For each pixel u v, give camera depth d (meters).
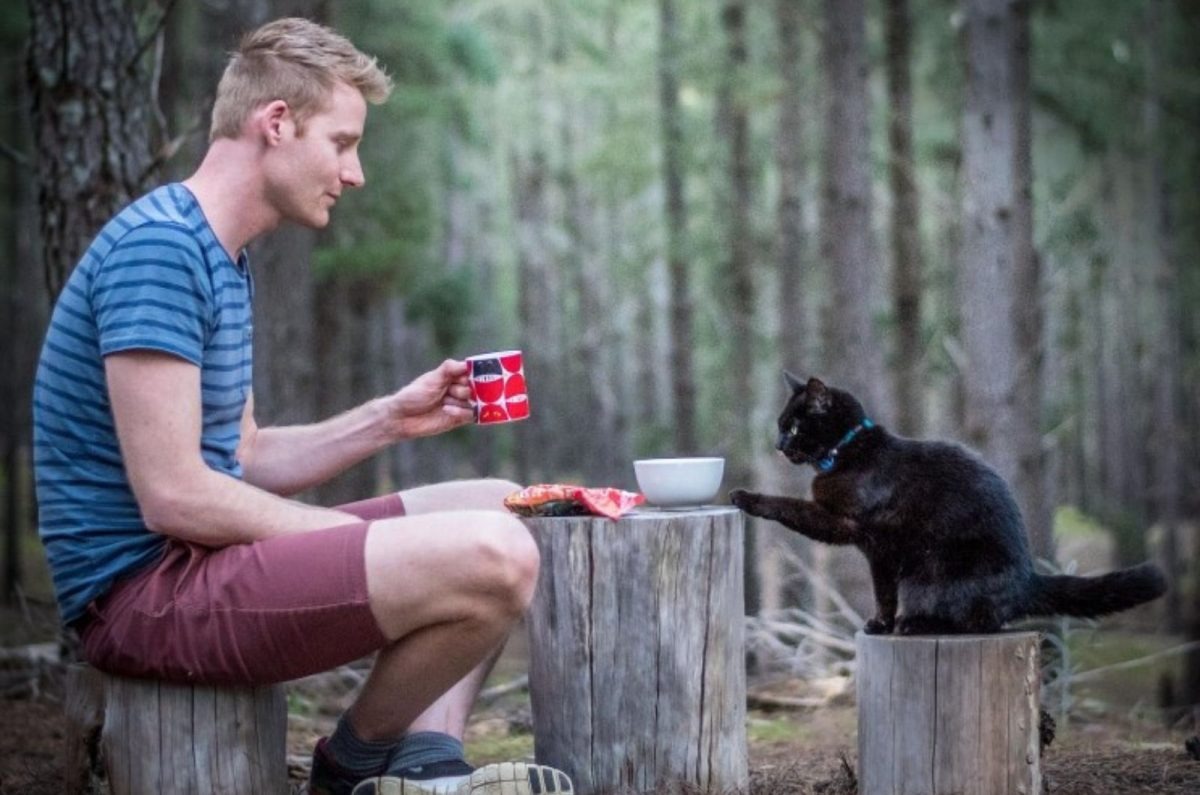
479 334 31.75
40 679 5.89
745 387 16.38
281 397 11.59
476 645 3.10
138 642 3.04
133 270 2.95
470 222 32.34
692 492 3.67
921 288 13.77
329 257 14.67
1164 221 16.50
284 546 3.01
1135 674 9.41
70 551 3.07
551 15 27.28
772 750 4.92
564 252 31.58
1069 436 22.19
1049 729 3.73
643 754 3.54
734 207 16.25
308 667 3.05
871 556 3.76
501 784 3.24
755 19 14.64
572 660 3.56
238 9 9.20
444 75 17.89
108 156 5.44
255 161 3.15
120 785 3.18
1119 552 16.94
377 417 3.63
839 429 3.71
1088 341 26.12
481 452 28.39
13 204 16.03
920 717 3.43
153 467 2.92
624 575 3.52
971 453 3.73
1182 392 20.41
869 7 14.78
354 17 15.84
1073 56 14.34
